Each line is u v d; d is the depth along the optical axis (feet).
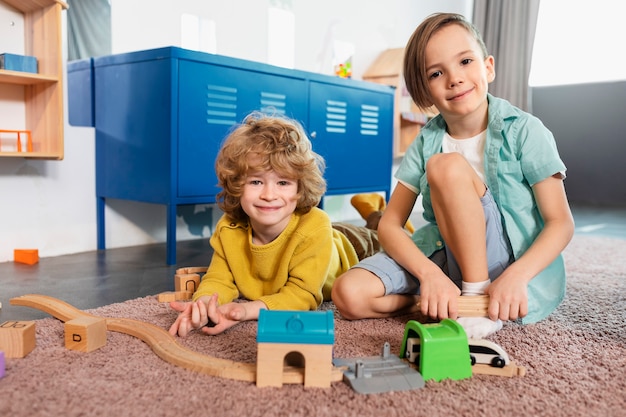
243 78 5.70
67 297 3.98
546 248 3.01
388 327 3.15
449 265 3.39
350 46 9.20
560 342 2.90
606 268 5.23
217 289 3.32
